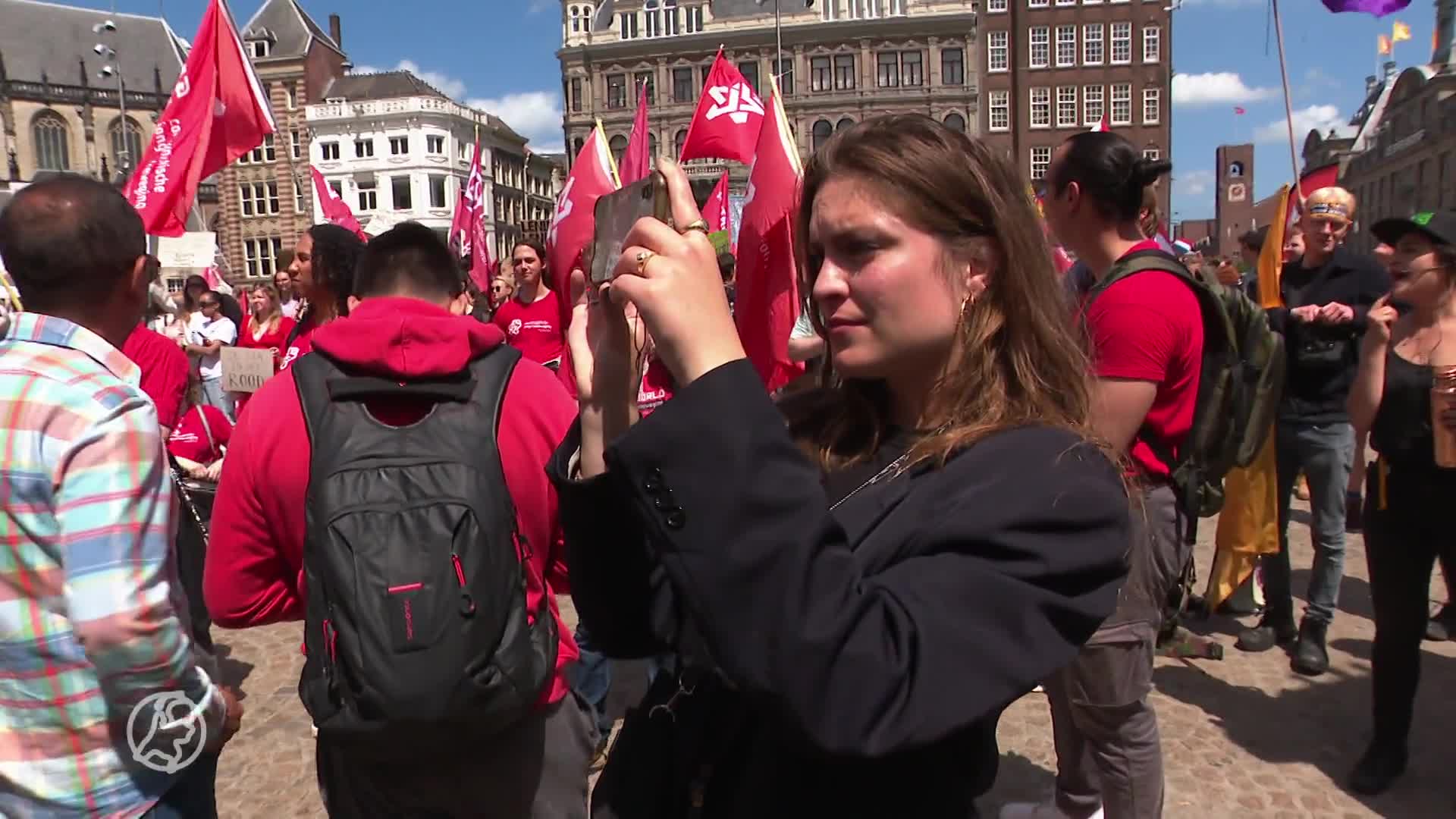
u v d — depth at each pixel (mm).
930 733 812
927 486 1001
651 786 1107
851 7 46750
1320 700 3928
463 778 1860
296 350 3898
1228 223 52500
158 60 65188
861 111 46812
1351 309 4020
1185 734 3637
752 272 4207
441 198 54969
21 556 1552
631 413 1125
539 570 1920
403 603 1594
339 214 11578
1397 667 3170
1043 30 46188
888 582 896
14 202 1778
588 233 4457
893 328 1019
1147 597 2238
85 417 1564
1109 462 1024
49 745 1595
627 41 47906
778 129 4148
